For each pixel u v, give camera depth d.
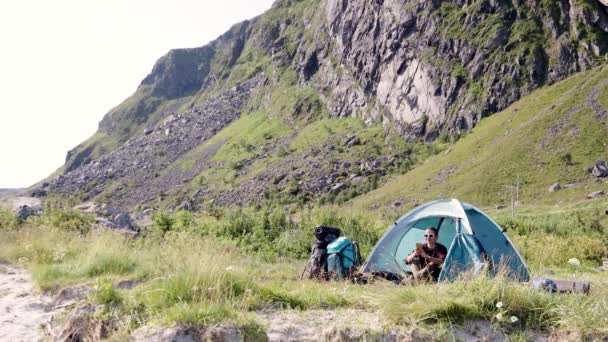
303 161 160.00
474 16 147.75
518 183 83.06
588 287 7.05
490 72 134.88
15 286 9.51
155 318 6.28
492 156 100.12
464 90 137.38
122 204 196.38
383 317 6.23
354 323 6.09
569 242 19.31
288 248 16.34
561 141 93.75
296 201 130.62
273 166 167.75
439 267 9.23
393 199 103.62
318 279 10.17
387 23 169.12
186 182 196.62
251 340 5.86
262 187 151.38
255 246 16.42
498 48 137.88
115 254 10.64
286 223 18.56
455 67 142.62
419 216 10.75
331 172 141.62
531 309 6.12
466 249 9.26
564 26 133.25
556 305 6.18
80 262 10.40
